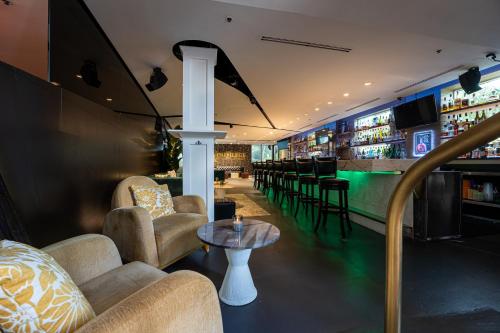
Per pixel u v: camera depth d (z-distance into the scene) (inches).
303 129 389.7
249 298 64.5
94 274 49.2
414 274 80.2
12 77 49.6
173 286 29.5
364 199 143.6
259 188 331.6
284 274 79.7
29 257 26.5
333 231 126.5
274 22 98.8
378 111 239.5
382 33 107.4
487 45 112.0
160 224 80.4
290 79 163.8
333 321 57.2
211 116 114.7
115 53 127.0
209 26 101.2
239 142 594.6
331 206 134.8
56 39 93.3
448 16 88.4
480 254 97.1
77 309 27.3
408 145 211.3
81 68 106.7
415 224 116.1
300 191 175.3
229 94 198.2
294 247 103.6
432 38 111.1
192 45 116.0
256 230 73.6
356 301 65.0
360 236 118.0
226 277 67.3
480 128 16.0
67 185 69.9
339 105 235.1
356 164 128.0
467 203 162.2
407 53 126.7
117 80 142.0
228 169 616.7
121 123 115.9
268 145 641.0
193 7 89.3
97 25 101.3
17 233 41.8
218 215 131.4
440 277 78.1
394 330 22.3
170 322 27.9
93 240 51.0
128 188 91.7
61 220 66.6
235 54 126.6
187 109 113.0
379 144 247.0
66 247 46.1
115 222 72.4
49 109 61.9
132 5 88.0
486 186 150.7
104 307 38.9
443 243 109.7
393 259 22.1
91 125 85.2
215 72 157.6
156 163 219.5
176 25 100.5
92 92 116.0
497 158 144.2
